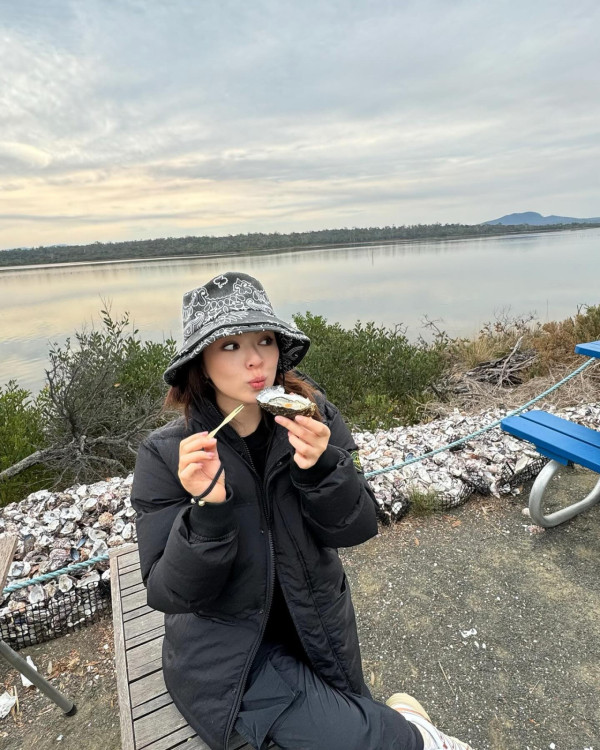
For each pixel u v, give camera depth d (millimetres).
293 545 1373
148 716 1473
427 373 6980
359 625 2416
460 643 2270
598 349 2738
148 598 1272
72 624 2512
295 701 1277
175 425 1480
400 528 3172
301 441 1183
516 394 6207
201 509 1145
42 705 2141
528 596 2521
